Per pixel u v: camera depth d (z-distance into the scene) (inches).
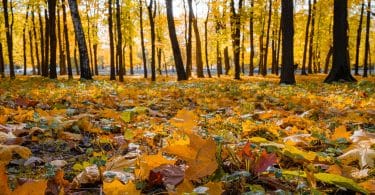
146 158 94.8
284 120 194.4
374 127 187.2
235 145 127.1
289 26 610.2
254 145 111.3
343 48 627.8
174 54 835.4
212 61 2075.5
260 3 1217.4
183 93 385.7
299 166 108.7
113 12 1327.5
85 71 709.9
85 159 130.0
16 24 1499.8
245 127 163.8
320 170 106.6
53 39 807.7
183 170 91.7
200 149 84.3
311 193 85.7
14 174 112.3
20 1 1263.5
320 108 256.5
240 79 967.0
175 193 77.8
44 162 127.0
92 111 233.6
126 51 2325.3
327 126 187.3
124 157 110.2
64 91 388.5
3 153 118.3
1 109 215.3
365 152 104.9
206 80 860.6
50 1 801.6
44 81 647.1
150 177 92.8
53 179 95.3
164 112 247.8
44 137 157.8
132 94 360.5
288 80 607.8
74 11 698.8
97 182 99.1
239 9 989.2
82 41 705.6
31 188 71.1
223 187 90.9
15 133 158.4
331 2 1318.9
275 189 91.6
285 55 611.2
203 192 69.1
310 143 143.6
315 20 1617.9
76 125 170.6
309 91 434.0
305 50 1446.9
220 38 1066.1
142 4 1147.3
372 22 1706.4
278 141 131.4
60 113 201.8
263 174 97.4
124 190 77.5
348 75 627.2
